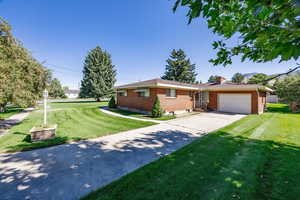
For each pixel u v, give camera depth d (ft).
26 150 14.78
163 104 40.45
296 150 14.14
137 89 46.37
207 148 14.96
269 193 8.09
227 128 23.94
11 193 8.39
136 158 12.92
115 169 11.02
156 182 9.17
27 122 29.78
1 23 22.68
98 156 13.39
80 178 9.88
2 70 19.38
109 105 57.06
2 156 13.39
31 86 27.58
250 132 21.34
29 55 28.91
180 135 20.33
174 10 4.79
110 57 108.78
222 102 50.16
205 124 27.84
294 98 49.83
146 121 31.01
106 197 7.93
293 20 3.76
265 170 10.48
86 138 18.81
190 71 126.82
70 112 45.29
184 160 12.23
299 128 23.80
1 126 25.98
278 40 4.14
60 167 11.39
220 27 6.24
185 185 8.84
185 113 45.01
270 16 4.40
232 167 10.96
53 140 17.74
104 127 25.30
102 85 101.04
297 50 3.31
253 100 43.39
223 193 8.11
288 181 9.11
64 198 8.00
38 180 9.66
